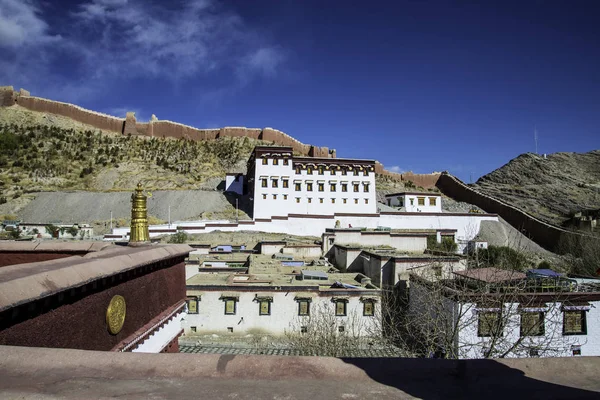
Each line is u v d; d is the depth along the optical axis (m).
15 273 4.82
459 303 14.71
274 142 113.12
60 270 5.16
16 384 3.29
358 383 3.44
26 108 102.81
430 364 3.76
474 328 15.29
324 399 3.17
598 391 3.38
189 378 3.49
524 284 15.79
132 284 7.13
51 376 3.44
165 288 8.67
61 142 92.38
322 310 22.00
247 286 22.12
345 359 3.81
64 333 5.17
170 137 110.75
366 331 21.55
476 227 59.53
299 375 3.55
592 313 17.56
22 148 86.19
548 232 61.81
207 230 50.66
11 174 75.38
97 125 106.56
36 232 50.19
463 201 96.81
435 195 69.12
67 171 81.38
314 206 59.66
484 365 3.76
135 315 7.23
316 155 110.94
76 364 3.64
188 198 67.62
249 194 68.19
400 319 21.80
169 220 55.75
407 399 3.20
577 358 3.96
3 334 4.17
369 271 28.72
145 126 109.50
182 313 9.50
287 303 22.03
